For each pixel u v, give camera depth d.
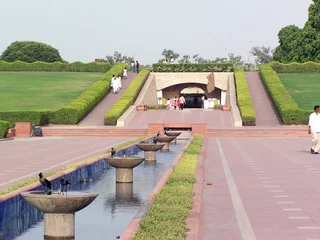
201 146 29.75
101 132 45.66
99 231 11.70
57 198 10.56
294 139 41.50
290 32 111.12
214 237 10.41
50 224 10.88
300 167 21.73
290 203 13.78
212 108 64.44
